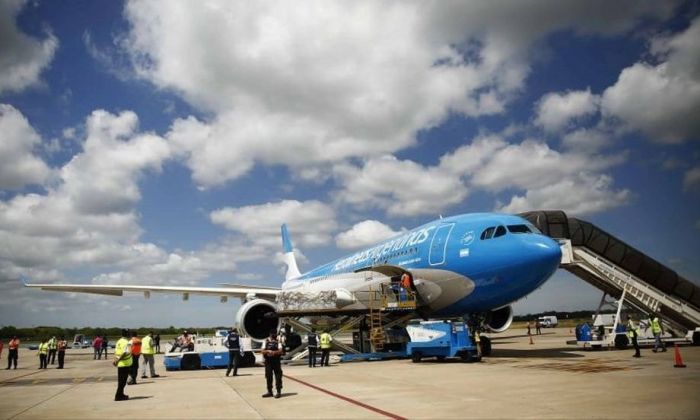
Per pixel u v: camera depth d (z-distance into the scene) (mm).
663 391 9398
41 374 21094
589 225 24094
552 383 10875
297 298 20828
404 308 20125
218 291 29469
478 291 17984
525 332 53688
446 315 20547
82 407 10398
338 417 7953
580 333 21062
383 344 20781
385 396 9961
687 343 23094
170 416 8766
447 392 10148
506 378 12062
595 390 9680
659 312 23609
